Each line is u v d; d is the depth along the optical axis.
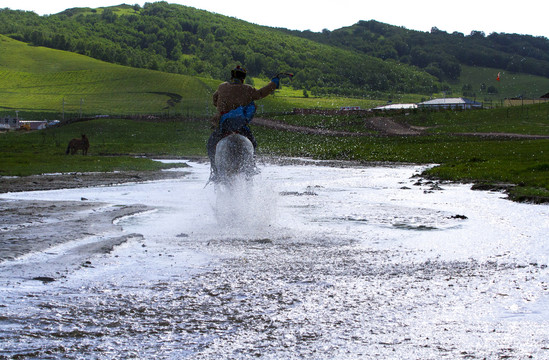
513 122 86.19
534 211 13.35
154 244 8.59
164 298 5.39
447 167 31.39
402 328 4.55
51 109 143.62
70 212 12.27
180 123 93.81
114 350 4.01
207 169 34.19
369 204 14.92
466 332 4.45
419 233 9.93
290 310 5.04
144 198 16.50
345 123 88.31
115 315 4.84
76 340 4.20
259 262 7.24
